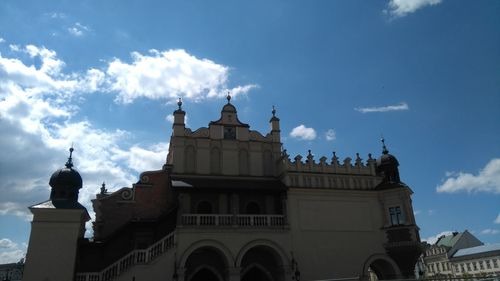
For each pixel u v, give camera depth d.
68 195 31.06
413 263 34.44
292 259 32.09
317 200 35.06
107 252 31.73
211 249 31.89
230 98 39.31
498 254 77.19
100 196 36.19
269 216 32.97
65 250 28.17
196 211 33.66
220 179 35.28
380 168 38.91
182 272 28.72
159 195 34.75
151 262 28.31
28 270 27.23
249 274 34.22
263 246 32.34
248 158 37.28
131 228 32.66
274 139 38.72
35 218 28.58
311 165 36.25
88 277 27.72
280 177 36.28
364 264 34.25
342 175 36.66
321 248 33.53
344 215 35.34
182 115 36.78
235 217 31.72
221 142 37.09
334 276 33.03
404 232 34.78
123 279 27.61
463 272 85.56
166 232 32.88
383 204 36.66
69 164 32.84
